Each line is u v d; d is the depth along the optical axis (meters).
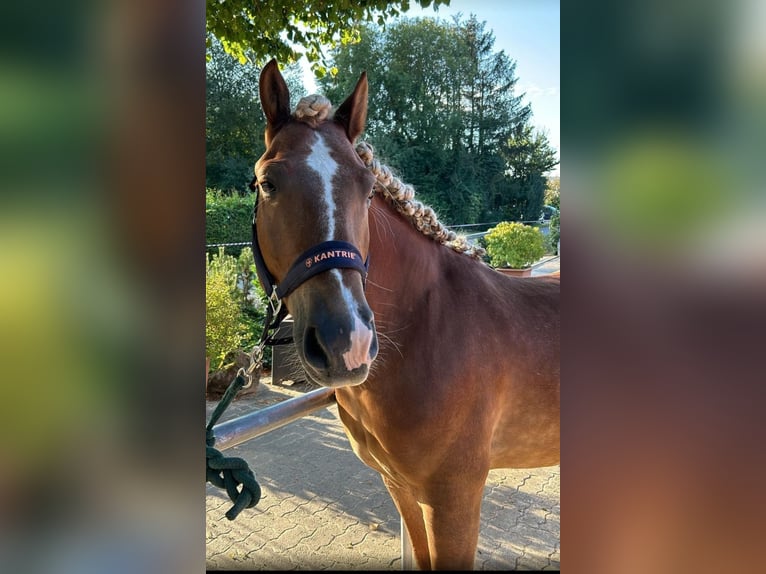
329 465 3.33
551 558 2.34
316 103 1.25
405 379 1.36
